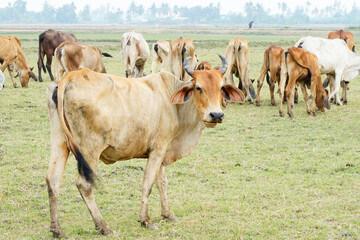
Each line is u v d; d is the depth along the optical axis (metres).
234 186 8.83
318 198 8.15
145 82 6.89
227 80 18.45
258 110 16.75
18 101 17.30
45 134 12.67
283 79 15.45
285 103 18.23
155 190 8.66
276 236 6.64
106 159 6.72
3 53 20.00
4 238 6.43
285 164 10.23
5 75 25.02
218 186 8.85
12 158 10.23
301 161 10.44
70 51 17.50
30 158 10.30
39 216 7.34
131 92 6.52
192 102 7.12
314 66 15.26
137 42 20.08
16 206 7.73
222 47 45.62
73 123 6.16
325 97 15.78
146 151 6.90
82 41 53.03
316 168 9.91
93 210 6.54
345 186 8.77
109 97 6.23
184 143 7.33
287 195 8.30
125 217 7.40
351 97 19.69
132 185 8.92
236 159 10.63
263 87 22.52
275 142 12.16
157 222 7.23
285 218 7.25
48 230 6.77
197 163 10.20
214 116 6.62
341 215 7.36
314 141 12.29
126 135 6.43
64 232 6.48
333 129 13.68
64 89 6.09
